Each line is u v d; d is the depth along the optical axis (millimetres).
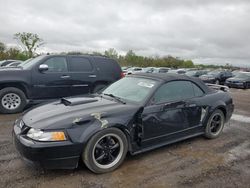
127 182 3129
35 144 2914
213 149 4359
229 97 5281
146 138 3732
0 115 6359
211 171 3506
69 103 3764
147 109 3723
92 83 7613
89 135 3115
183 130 4266
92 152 3180
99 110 3420
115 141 3434
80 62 7461
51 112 3420
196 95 4598
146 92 3959
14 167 3406
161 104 3889
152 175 3334
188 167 3611
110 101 3906
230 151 4289
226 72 23562
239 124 6195
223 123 5129
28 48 40688
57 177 3178
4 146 4152
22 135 3131
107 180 3160
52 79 6883
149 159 3836
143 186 3049
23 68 6738
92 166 3211
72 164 3098
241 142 4777
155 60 69312
